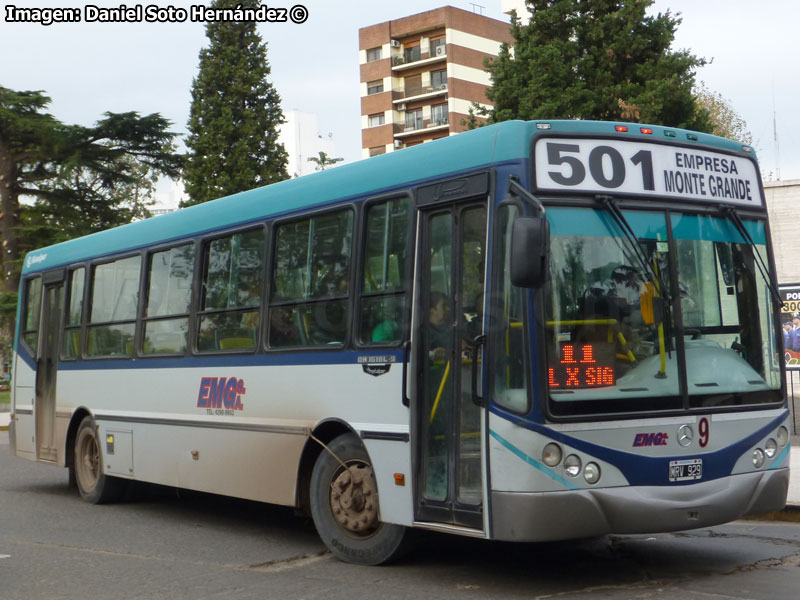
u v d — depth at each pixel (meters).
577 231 6.96
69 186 38.25
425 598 6.92
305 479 8.84
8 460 18.47
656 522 6.82
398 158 8.12
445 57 88.25
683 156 7.51
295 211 9.21
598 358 6.85
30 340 14.06
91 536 10.03
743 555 8.27
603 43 33.56
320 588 7.34
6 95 36.84
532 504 6.59
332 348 8.48
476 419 7.04
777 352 7.71
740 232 7.69
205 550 9.13
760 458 7.40
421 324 7.62
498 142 7.14
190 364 10.44
